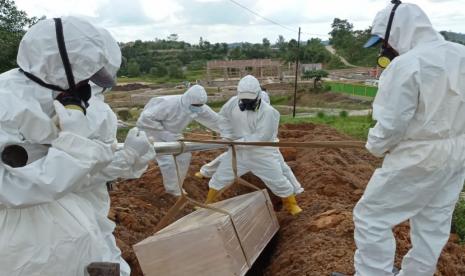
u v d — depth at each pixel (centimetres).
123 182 881
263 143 563
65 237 302
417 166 409
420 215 439
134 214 714
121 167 350
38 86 297
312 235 616
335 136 1401
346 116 2838
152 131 822
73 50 290
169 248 478
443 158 407
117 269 298
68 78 295
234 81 6075
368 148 430
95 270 299
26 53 296
